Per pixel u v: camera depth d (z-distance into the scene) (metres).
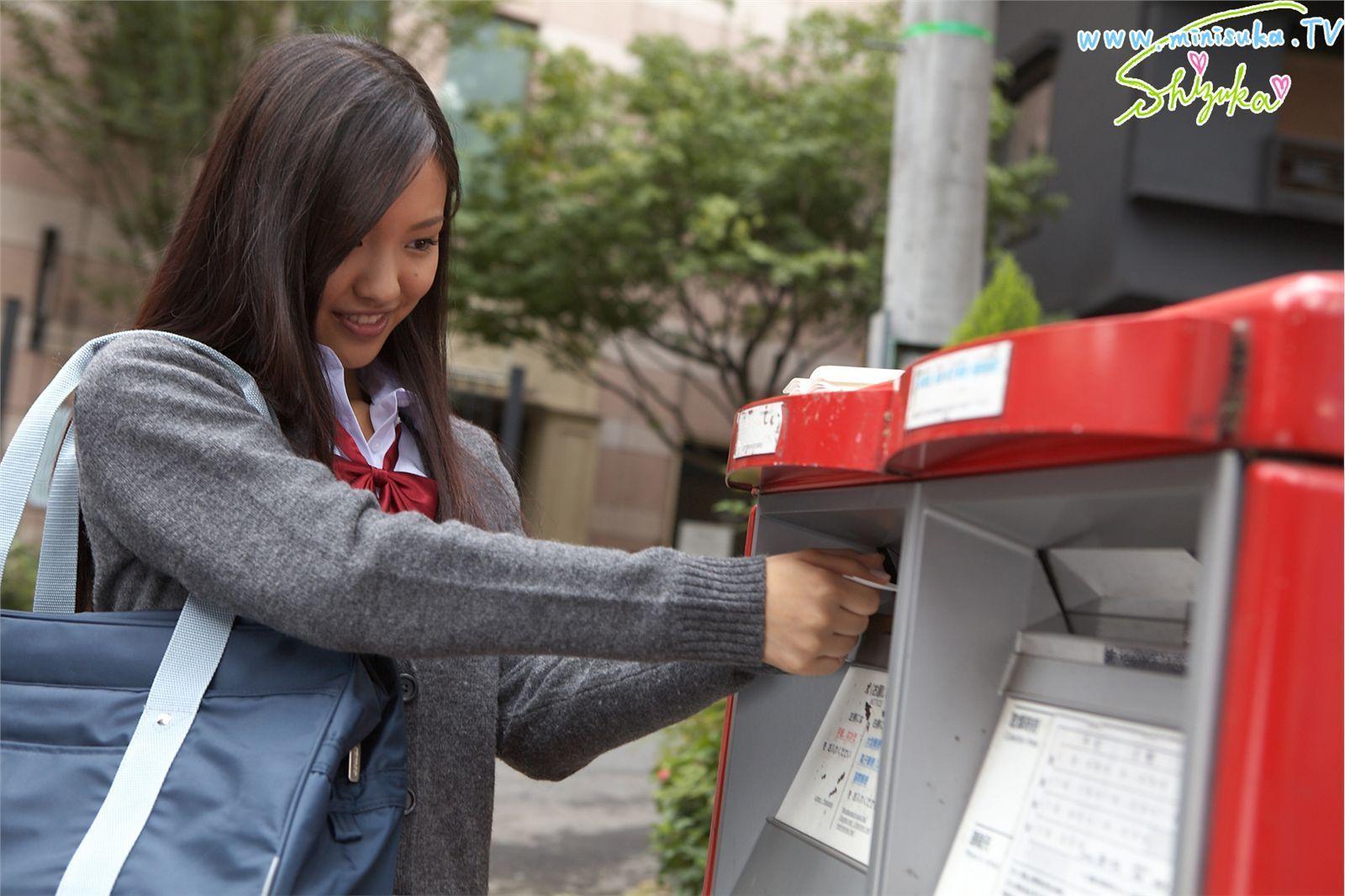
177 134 9.52
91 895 0.86
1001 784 0.81
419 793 1.09
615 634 0.90
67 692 0.96
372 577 0.88
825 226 8.56
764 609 0.91
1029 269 9.93
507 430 7.04
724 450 12.38
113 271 10.60
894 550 1.10
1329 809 0.56
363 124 1.06
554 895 3.54
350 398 1.26
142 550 0.95
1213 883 0.57
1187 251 8.50
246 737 0.94
